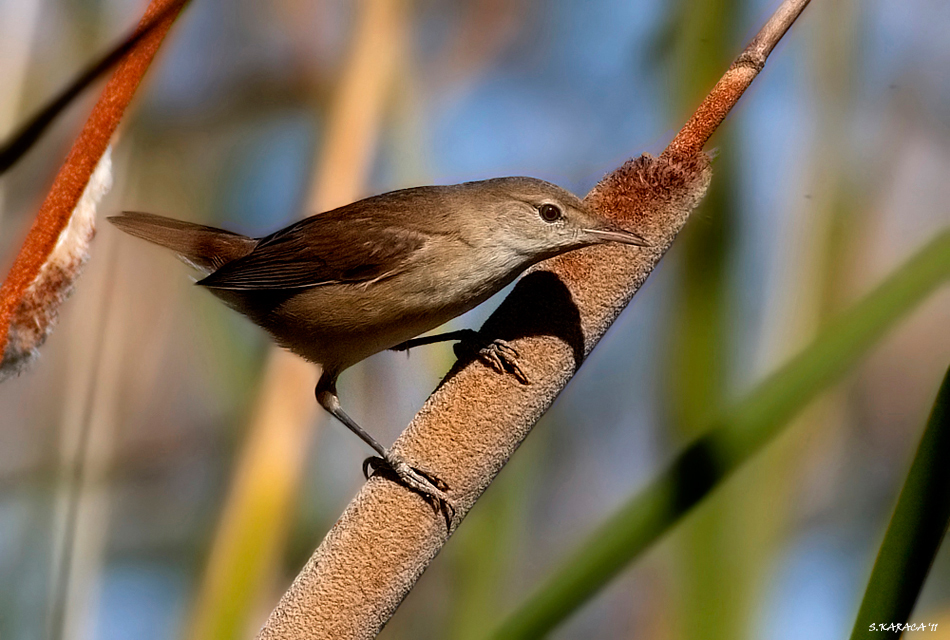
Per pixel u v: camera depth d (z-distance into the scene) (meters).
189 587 4.20
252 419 4.18
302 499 4.20
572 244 4.10
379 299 4.20
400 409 4.23
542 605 4.06
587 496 4.26
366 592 4.06
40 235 4.01
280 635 4.06
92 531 4.16
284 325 4.22
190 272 4.26
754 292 4.19
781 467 4.13
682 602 4.11
